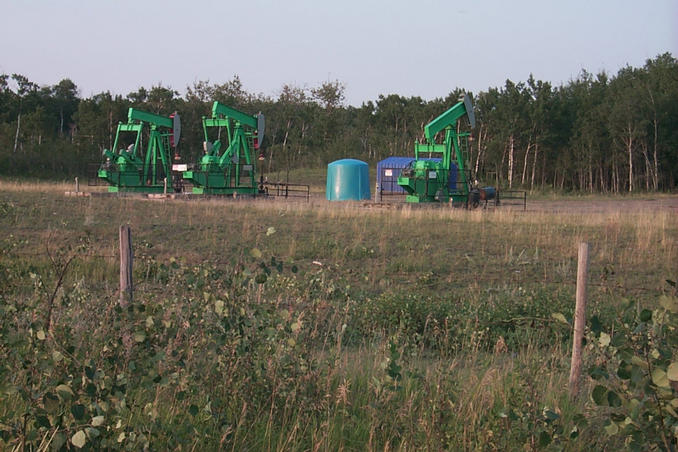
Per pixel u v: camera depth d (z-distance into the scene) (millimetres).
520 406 9789
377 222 38875
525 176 113500
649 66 146125
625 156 105188
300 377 10250
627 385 8531
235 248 29562
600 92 127188
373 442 9656
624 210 61969
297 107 149000
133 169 62438
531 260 28000
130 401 9562
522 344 15484
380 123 138250
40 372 9281
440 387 10148
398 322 16938
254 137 66875
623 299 9039
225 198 60156
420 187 58281
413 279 24547
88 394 8328
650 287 23109
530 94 117938
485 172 112875
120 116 114500
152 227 34688
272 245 30172
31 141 108938
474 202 58969
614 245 31703
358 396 10867
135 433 8430
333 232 34688
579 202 79000
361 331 16219
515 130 106875
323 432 9555
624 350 7684
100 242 29438
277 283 17547
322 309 15562
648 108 105500
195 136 123688
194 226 35469
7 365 9688
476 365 13555
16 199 45656
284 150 124500
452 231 35906
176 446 8773
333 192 70312
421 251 29828
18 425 8195
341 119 154875
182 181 68312
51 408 7906
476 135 117250
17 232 31500
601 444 9523
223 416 9305
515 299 18812
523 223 40250
